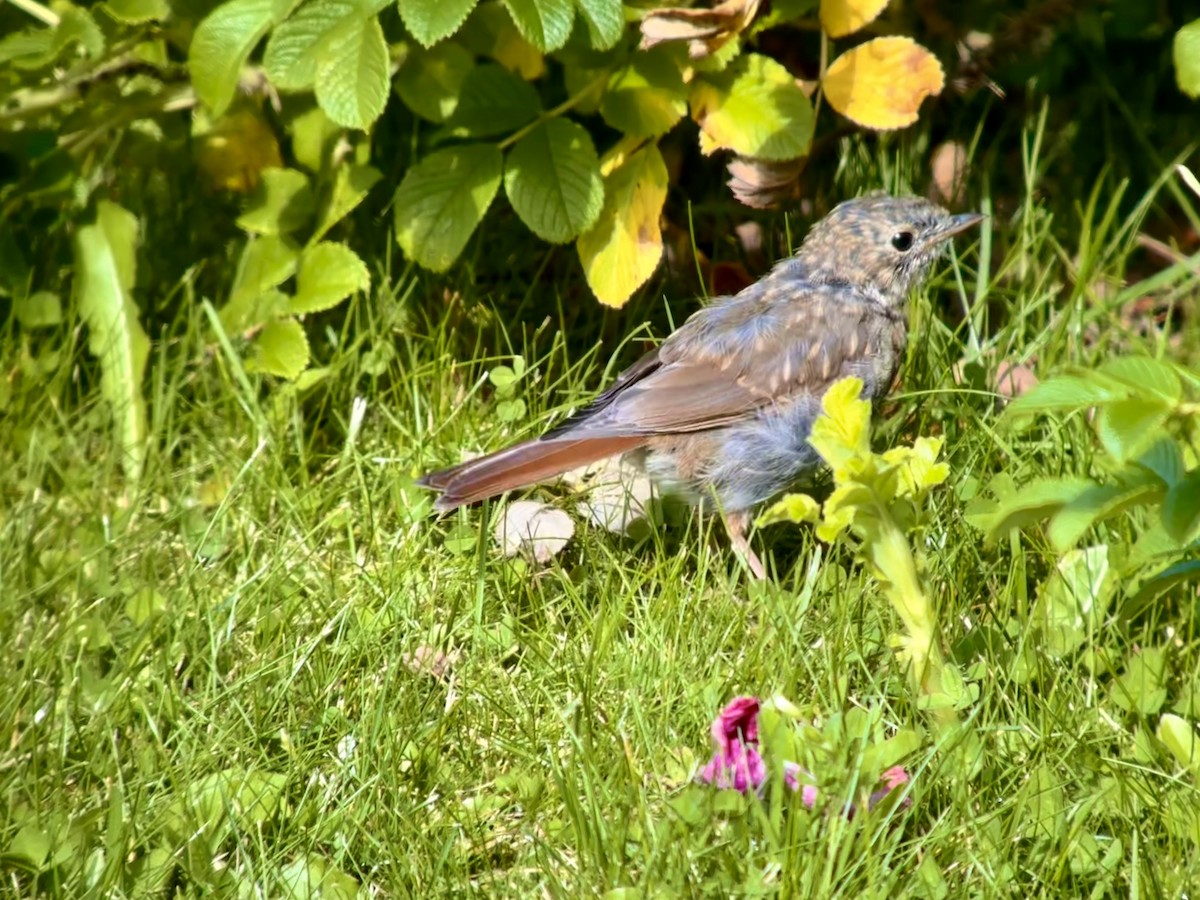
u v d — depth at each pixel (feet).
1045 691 25.30
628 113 30.27
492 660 27.27
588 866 22.18
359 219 36.88
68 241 34.83
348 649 26.99
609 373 35.29
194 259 37.06
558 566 29.17
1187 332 34.53
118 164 37.06
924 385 33.68
